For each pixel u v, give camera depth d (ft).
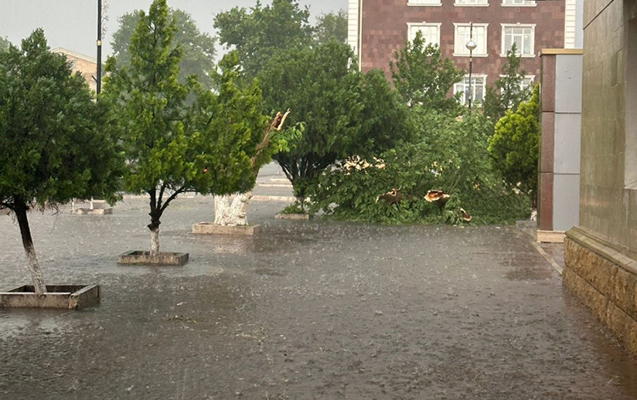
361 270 46.50
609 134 32.81
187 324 30.58
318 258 52.21
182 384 22.41
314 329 29.86
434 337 28.71
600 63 34.88
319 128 82.94
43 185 34.04
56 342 27.48
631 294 26.63
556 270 47.32
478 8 174.81
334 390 21.98
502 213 88.74
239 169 50.90
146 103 48.60
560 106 62.59
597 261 32.83
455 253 55.93
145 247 57.98
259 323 30.83
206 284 40.73
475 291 39.24
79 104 34.71
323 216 88.17
